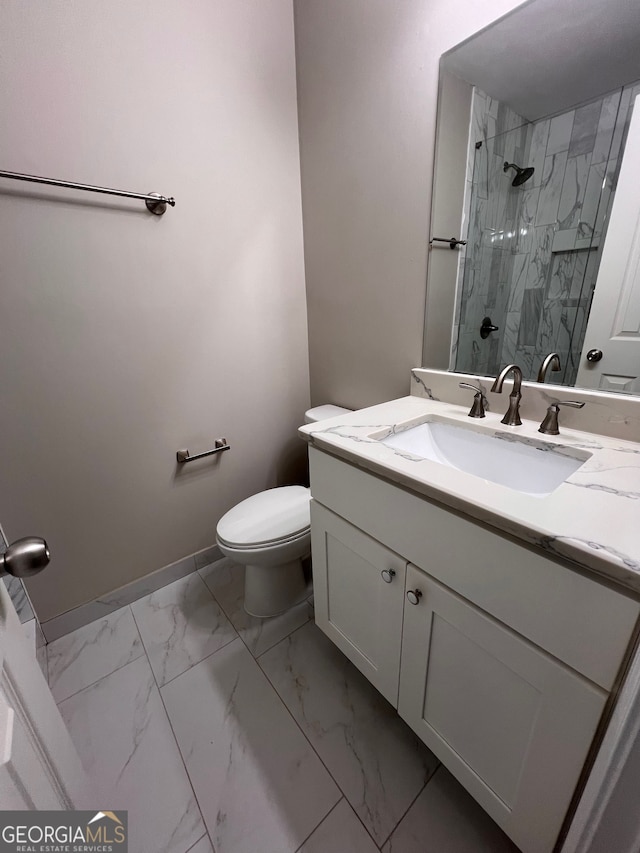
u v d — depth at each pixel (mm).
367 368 1490
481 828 832
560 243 896
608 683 521
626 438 860
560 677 568
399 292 1279
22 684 504
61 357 1160
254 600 1390
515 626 617
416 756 965
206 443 1551
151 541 1507
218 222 1350
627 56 732
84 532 1334
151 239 1228
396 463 760
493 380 1087
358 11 1118
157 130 1152
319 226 1495
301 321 1701
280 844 818
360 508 878
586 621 524
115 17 1018
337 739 1006
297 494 1461
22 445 1154
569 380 948
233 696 1124
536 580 567
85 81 1017
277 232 1509
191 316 1381
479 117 955
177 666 1224
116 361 1262
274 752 981
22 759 428
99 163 1087
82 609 1378
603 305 856
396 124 1121
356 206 1324
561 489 648
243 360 1564
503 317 1040
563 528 535
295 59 1377
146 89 1107
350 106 1231
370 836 824
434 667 800
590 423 906
